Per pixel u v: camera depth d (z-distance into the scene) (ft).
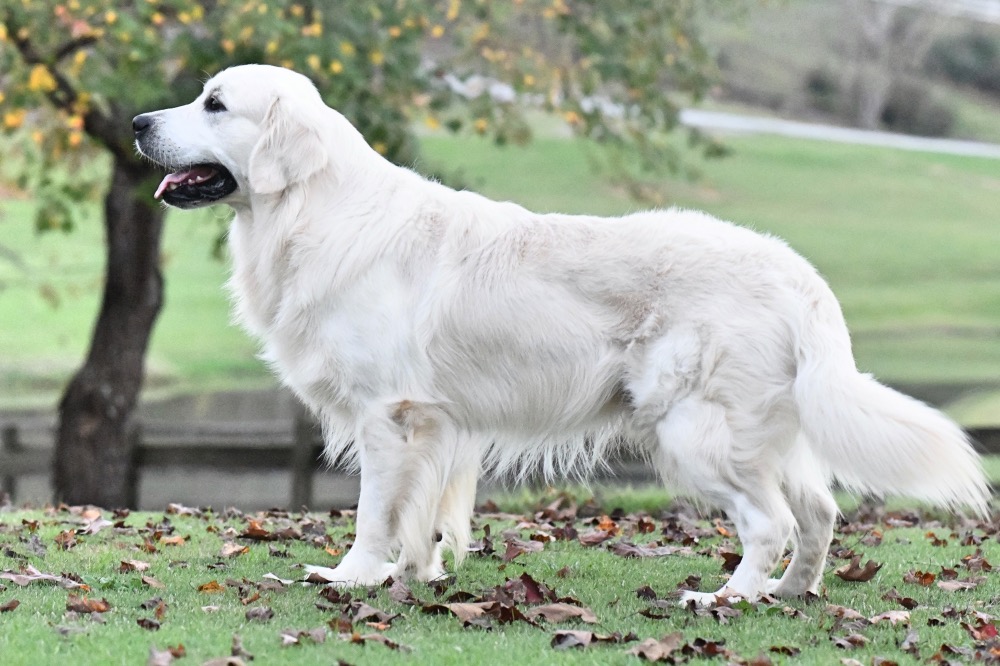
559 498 31.09
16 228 101.19
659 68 44.06
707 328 17.89
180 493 53.11
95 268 92.32
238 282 20.35
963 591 19.98
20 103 35.42
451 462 19.22
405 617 17.29
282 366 19.79
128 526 24.94
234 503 49.47
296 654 15.24
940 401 72.90
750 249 18.37
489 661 15.08
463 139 139.44
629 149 45.47
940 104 185.57
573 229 18.97
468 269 18.74
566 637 16.16
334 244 18.93
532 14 41.93
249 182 19.39
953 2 197.47
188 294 97.09
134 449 40.83
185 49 34.96
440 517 20.21
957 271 111.34
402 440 18.88
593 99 43.83
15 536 23.09
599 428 19.38
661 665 15.26
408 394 18.79
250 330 20.54
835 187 138.92
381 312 18.65
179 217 112.78
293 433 38.27
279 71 19.88
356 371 18.80
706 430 17.88
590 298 18.48
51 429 44.42
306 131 19.13
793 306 17.92
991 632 16.93
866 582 20.74
